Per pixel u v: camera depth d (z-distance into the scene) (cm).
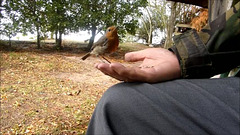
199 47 66
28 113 404
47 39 1465
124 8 1055
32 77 637
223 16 65
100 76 730
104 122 62
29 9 1016
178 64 68
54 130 352
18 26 984
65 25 1014
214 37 65
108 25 1070
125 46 1486
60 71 742
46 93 518
